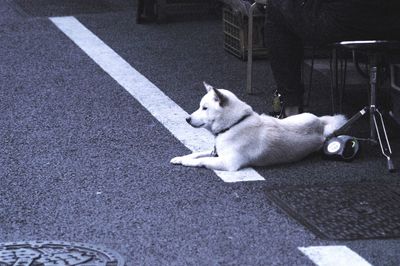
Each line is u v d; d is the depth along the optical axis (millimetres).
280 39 7172
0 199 5859
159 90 8664
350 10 6543
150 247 5102
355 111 7906
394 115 7188
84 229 5359
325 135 6805
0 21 11844
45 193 5969
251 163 6465
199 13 12141
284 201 5820
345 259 4969
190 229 5359
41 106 8125
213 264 4887
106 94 8508
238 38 9867
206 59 9930
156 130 7406
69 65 9633
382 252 5066
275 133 6457
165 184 6129
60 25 11586
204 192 5977
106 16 12148
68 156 6746
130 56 10016
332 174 6367
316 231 5332
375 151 6871
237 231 5332
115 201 5812
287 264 4895
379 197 5898
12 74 9266
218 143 6465
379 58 7273
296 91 7336
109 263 4895
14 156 6754
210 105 6402
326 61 9711
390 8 6535
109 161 6621
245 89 8727
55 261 4930
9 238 5238
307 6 6734
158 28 11469
